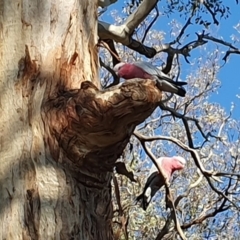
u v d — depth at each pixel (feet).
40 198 10.52
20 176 10.64
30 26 11.69
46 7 11.91
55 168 10.67
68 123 10.52
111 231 11.51
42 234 10.35
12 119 11.00
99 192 11.13
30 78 11.27
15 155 10.77
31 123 10.92
